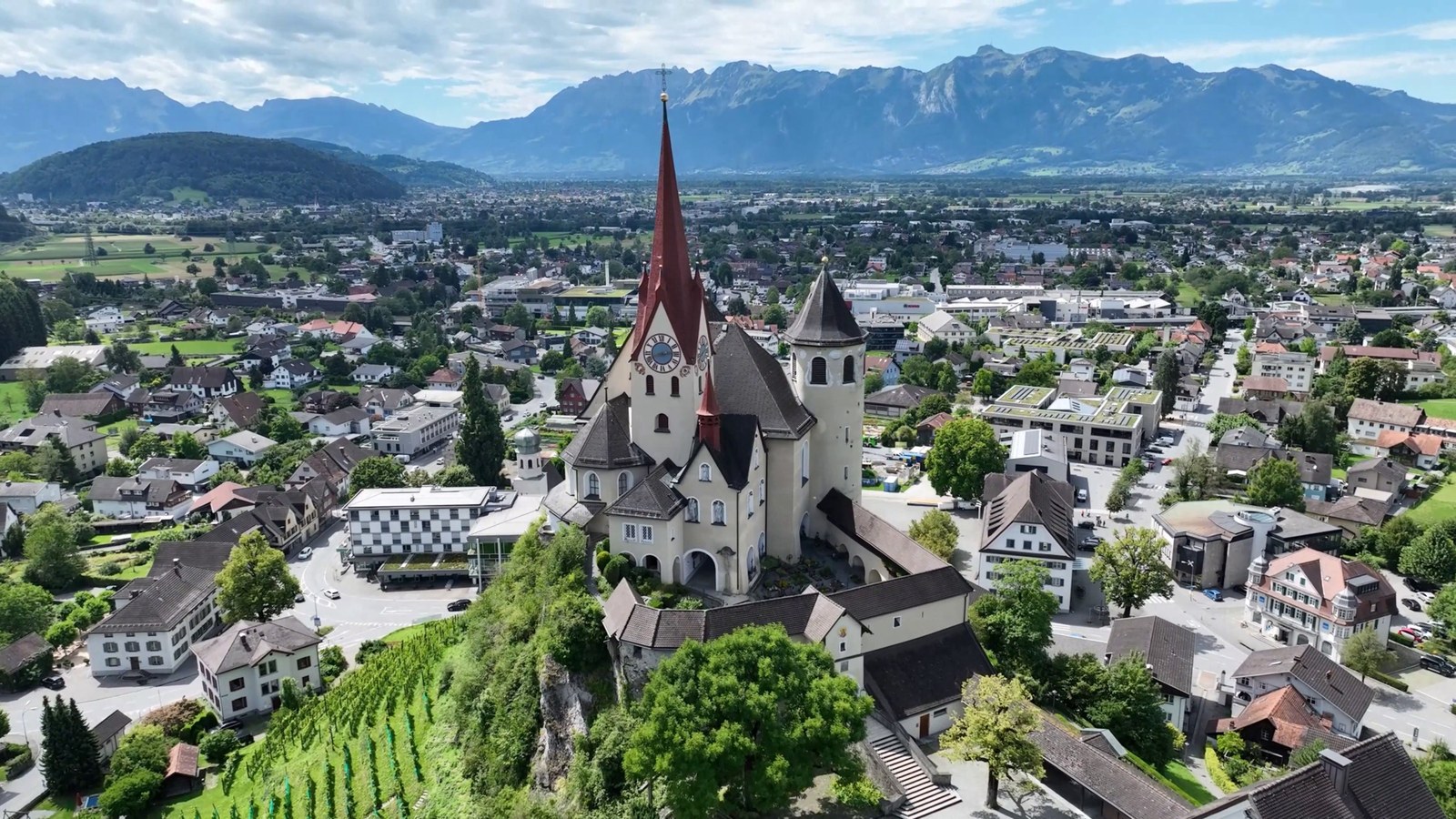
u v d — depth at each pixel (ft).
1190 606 504.02
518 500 628.28
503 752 311.88
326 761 368.68
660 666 273.33
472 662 366.22
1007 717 281.95
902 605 335.06
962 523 591.78
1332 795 227.61
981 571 492.54
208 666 448.24
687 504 357.61
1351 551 555.69
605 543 369.30
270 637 462.19
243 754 413.80
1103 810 289.53
